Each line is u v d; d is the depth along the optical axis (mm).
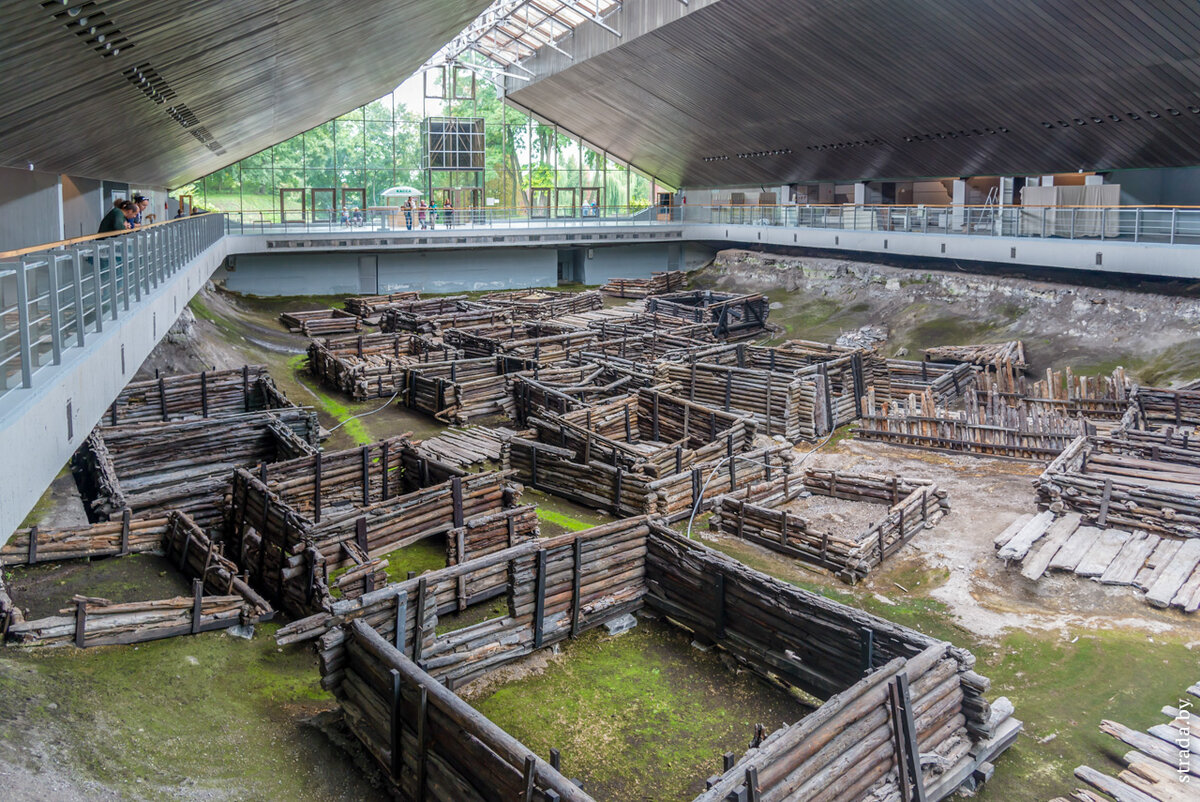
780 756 9000
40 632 12133
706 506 20484
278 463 18438
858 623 11922
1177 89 29094
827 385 27234
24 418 8000
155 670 12078
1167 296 32969
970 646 14312
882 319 43312
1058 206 37094
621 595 14836
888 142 43594
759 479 21469
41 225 21859
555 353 34719
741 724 12164
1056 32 29016
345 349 35625
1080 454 20578
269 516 16188
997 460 24000
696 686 13133
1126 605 15352
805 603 12586
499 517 17062
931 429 25422
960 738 11031
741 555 17969
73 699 10617
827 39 35625
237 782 9906
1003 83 33594
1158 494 17500
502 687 13016
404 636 12555
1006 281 39844
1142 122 32031
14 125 14320
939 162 43938
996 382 28875
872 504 20672
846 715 9633
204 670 12414
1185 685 12914
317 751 10891
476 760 9266
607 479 20641
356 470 19469
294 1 17688
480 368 31516
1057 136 36031
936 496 19891
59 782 8797
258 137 45438
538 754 11359
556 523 19984
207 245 35375
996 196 46438
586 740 11703
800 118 45406
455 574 12938
